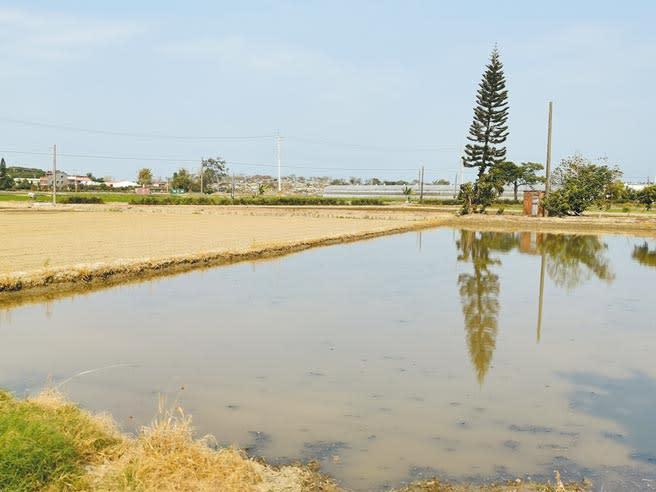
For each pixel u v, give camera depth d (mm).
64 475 4586
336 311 12359
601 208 58000
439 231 36375
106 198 79500
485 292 14867
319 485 5051
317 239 26953
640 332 10766
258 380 7840
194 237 27188
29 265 16203
